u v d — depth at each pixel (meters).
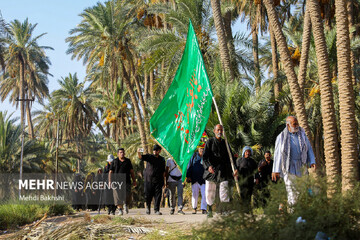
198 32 26.41
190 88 7.53
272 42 30.38
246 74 26.31
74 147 68.31
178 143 7.68
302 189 3.89
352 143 12.60
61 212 14.34
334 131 14.17
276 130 19.03
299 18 30.09
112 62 33.94
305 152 6.39
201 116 7.25
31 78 72.56
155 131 7.93
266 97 18.39
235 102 18.66
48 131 75.00
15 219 11.09
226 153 7.97
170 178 11.47
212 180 7.91
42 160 52.59
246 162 9.10
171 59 26.45
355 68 24.12
